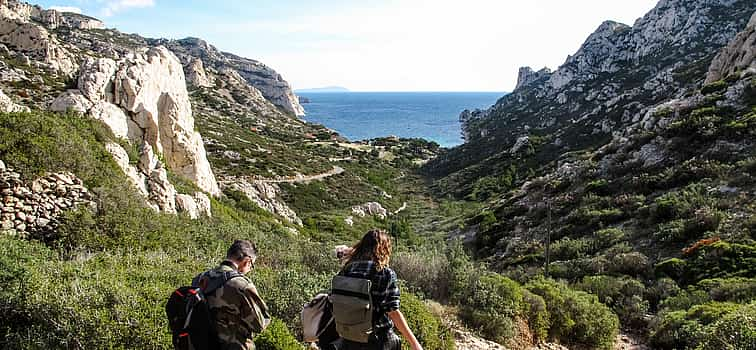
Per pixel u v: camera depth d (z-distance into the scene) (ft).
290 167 204.33
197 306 11.94
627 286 58.18
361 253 12.06
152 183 59.11
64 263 24.22
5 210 36.65
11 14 108.58
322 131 404.36
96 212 41.22
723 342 28.78
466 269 38.34
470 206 176.86
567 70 394.11
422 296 33.19
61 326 15.99
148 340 16.03
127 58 75.61
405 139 416.26
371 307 11.33
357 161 296.30
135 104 71.61
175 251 39.19
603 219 92.84
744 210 71.97
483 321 32.68
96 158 49.80
